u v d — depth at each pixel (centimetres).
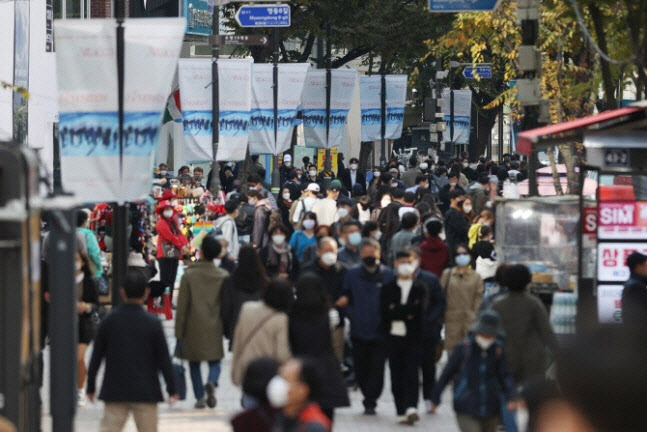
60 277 1939
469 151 16975
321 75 8919
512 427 2455
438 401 2417
